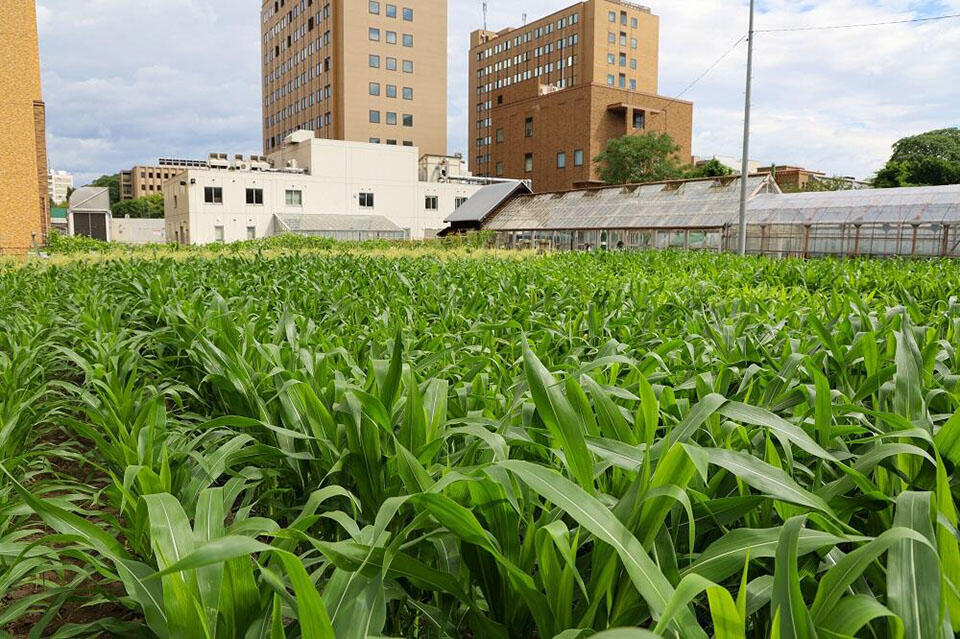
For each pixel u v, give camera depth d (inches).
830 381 116.6
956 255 871.7
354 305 219.8
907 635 41.0
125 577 56.7
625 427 68.6
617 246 1208.8
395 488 75.3
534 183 2650.1
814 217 1026.1
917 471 66.9
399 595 58.0
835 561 55.7
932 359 103.0
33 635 65.2
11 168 910.4
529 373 58.4
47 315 221.6
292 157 2206.0
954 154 2049.7
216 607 52.1
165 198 2230.6
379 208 2181.3
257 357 130.5
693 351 133.0
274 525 58.6
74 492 120.0
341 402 84.7
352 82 2659.9
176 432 100.3
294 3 3006.9
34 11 1027.3
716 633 40.3
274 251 933.2
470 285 294.4
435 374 117.9
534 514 72.4
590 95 2375.7
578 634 44.2
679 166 2322.8
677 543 59.7
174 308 197.8
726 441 73.8
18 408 111.9
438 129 2883.9
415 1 2770.7
